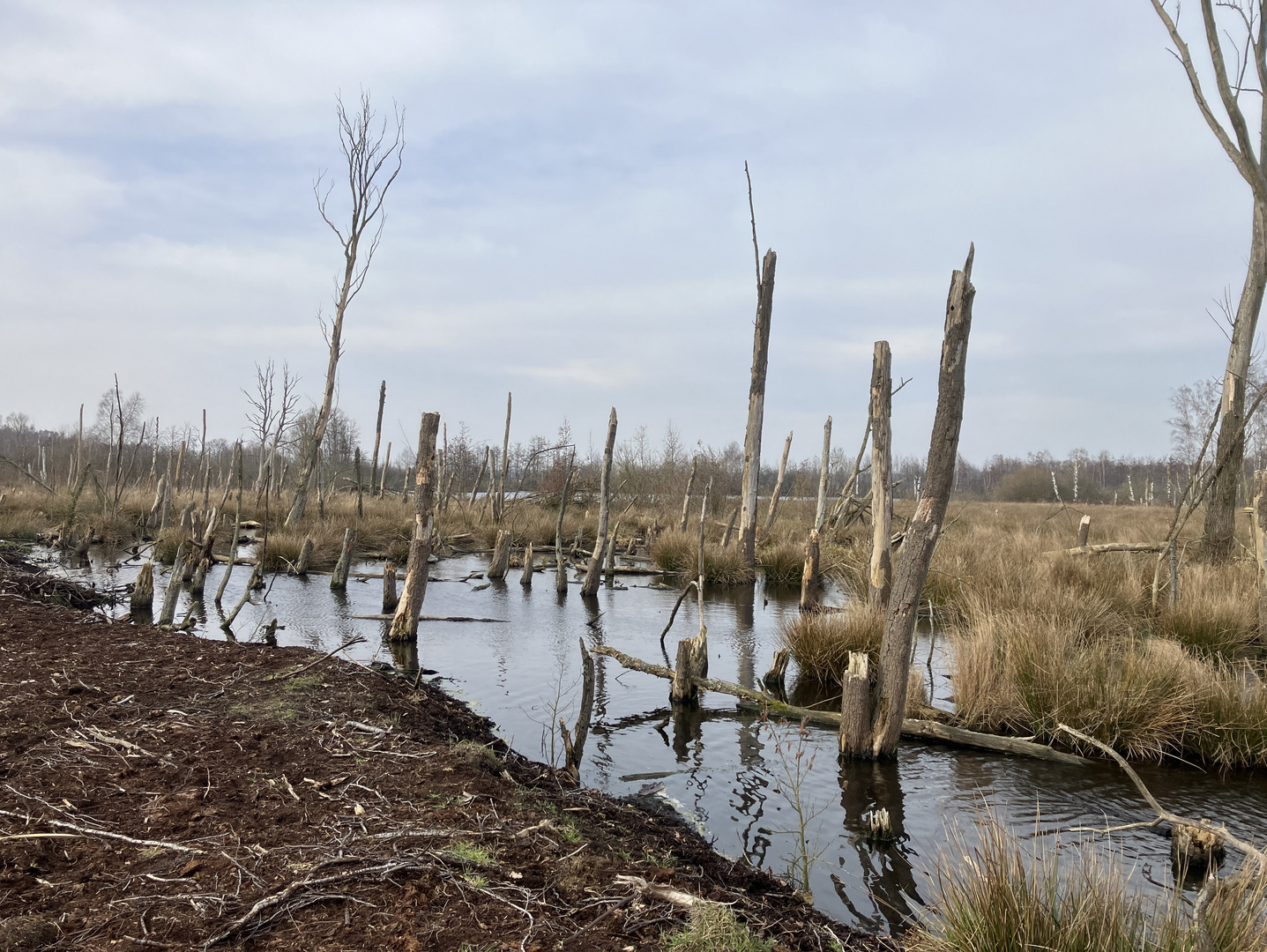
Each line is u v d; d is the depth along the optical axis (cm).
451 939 274
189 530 1620
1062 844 464
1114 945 289
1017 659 710
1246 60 1055
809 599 1281
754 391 1592
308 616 1148
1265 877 290
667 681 849
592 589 1419
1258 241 1126
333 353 2236
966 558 1301
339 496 2903
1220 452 1170
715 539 1897
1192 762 609
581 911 302
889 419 907
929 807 527
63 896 291
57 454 4122
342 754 466
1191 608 897
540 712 726
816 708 772
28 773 405
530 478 4131
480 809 390
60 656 662
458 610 1251
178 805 376
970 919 321
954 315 566
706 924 288
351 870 313
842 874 433
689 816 504
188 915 279
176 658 682
